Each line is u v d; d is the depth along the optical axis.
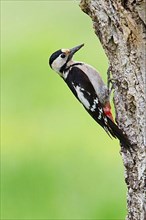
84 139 17.08
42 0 23.38
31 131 17.55
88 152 16.59
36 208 15.51
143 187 9.48
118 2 9.34
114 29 9.53
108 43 9.62
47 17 22.62
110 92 10.16
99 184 15.62
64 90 18.94
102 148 16.64
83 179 15.95
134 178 9.59
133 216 9.66
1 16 23.14
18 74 19.94
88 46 19.83
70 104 18.38
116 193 15.37
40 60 20.34
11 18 23.03
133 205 9.65
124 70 9.52
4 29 22.30
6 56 20.72
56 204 15.50
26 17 22.95
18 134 17.47
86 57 19.30
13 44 21.38
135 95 9.45
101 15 9.59
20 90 19.27
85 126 17.50
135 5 9.20
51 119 17.92
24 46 21.12
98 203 15.21
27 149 16.92
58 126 17.64
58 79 19.30
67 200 15.53
